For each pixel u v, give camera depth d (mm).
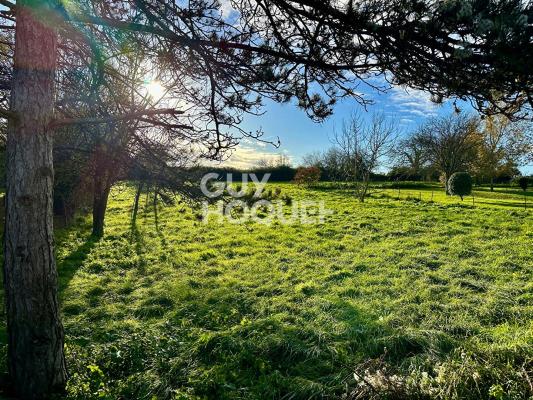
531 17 2090
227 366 5164
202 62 3795
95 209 14953
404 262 11000
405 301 7902
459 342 5586
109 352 5371
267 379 4812
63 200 15727
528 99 2285
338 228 16859
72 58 4785
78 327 6785
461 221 17547
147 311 7715
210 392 4652
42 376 3855
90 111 5168
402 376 4535
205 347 5695
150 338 5984
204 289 9219
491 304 7480
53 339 3938
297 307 7746
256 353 5562
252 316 7449
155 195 6578
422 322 6648
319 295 8500
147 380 4828
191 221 18734
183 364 5344
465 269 10109
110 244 13820
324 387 4582
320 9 2793
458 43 2275
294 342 5758
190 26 3566
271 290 8984
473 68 2299
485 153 40656
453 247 12625
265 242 14578
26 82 3631
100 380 4477
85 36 4062
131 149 5605
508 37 2041
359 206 24391
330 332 6227
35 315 3787
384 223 17797
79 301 8250
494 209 22203
